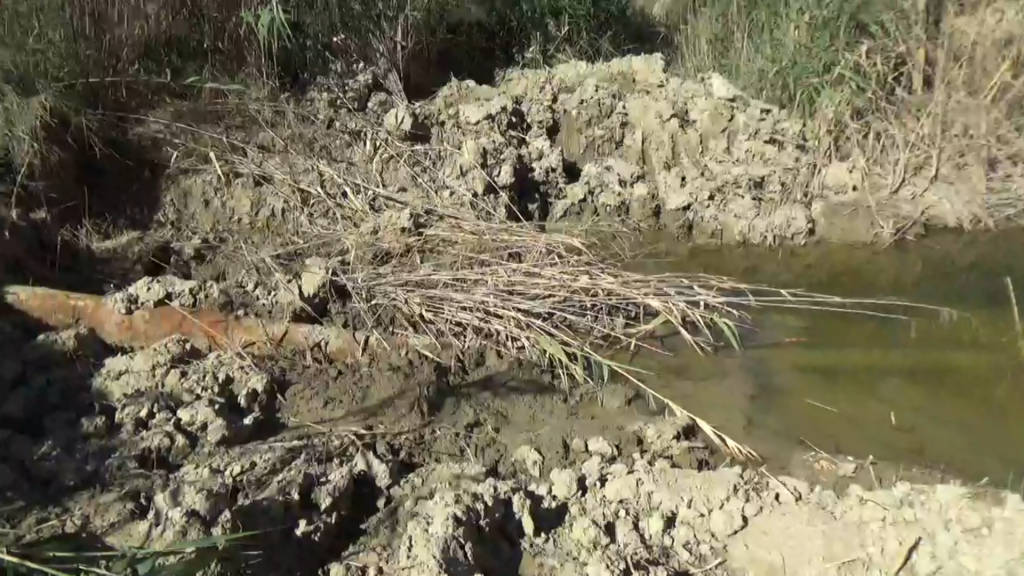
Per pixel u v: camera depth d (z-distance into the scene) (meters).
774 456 3.50
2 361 3.43
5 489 2.90
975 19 5.51
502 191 4.89
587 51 6.30
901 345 4.12
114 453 3.12
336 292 4.11
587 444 3.46
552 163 5.13
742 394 3.84
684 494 3.19
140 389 3.46
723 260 4.82
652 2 6.73
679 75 5.73
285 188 4.70
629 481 3.22
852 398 3.81
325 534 2.93
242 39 5.23
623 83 5.55
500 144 5.06
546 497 3.16
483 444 3.47
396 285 4.15
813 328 4.25
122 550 2.65
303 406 3.59
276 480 3.03
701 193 5.07
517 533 3.02
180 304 3.82
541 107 5.35
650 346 4.11
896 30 5.37
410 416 3.59
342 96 5.26
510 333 3.99
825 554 2.97
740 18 5.80
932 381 3.90
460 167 4.89
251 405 3.52
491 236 4.54
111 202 4.54
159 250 4.32
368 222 4.56
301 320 3.96
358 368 3.83
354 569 2.82
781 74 5.40
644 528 3.07
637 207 5.12
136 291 3.79
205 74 5.05
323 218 4.65
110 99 4.82
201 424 3.31
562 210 5.11
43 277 4.00
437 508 2.96
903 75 5.48
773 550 3.00
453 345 3.94
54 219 4.21
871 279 4.63
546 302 4.16
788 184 5.10
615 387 3.84
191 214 4.65
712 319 4.26
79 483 2.97
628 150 5.32
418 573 2.74
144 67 5.04
